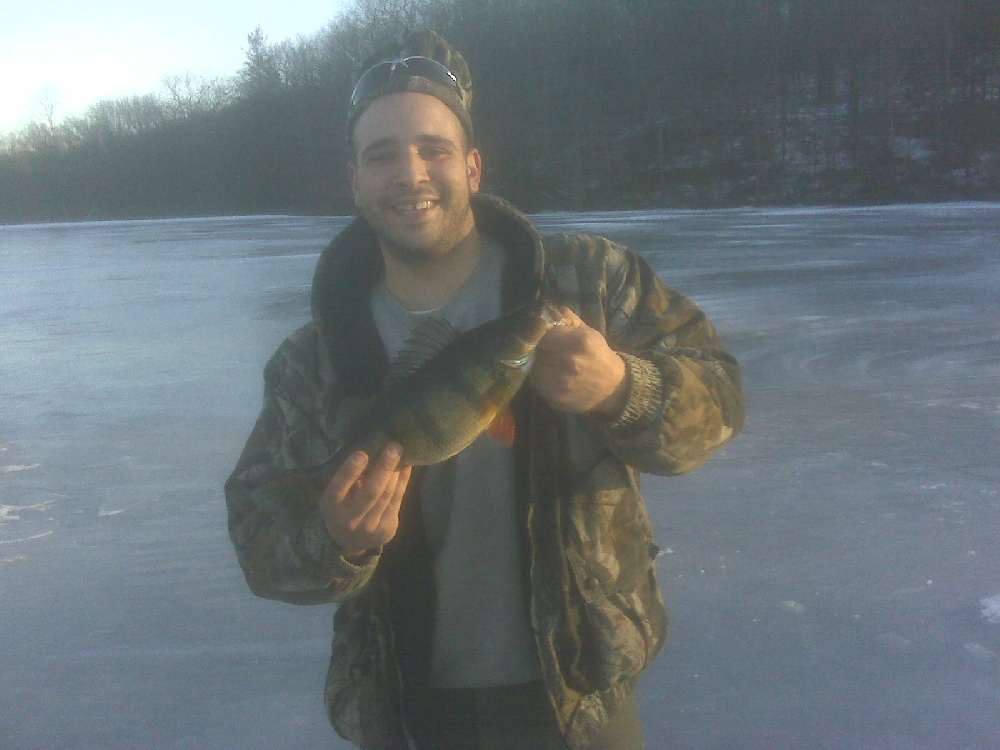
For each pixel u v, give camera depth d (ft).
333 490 6.48
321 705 12.49
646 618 7.38
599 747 7.32
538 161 200.03
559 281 7.32
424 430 6.53
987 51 192.03
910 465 20.31
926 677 12.29
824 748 11.00
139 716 12.30
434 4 234.38
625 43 208.74
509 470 7.33
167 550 17.38
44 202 285.43
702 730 11.45
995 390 26.78
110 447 23.90
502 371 6.37
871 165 174.60
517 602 7.36
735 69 204.23
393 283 7.69
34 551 17.43
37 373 33.63
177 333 42.04
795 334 36.55
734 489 19.19
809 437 22.56
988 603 14.07
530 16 215.92
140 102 325.21
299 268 73.92
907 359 31.32
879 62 196.03
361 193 7.50
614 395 6.46
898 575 15.12
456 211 7.36
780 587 14.89
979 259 62.59
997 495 18.39
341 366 7.45
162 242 123.65
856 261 63.82
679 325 7.34
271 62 274.98
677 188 184.44
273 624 14.62
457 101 7.48
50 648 14.01
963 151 173.37
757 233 94.79
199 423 26.00
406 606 7.38
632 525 7.32
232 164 275.18
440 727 7.48
